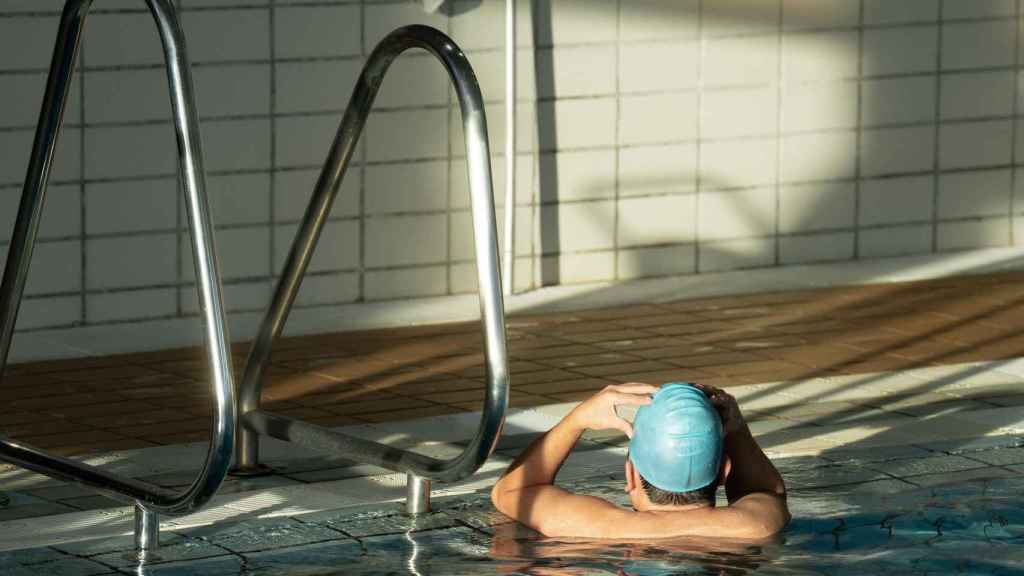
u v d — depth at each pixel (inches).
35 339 247.8
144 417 207.0
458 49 151.9
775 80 299.1
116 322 258.4
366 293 275.3
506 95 279.9
